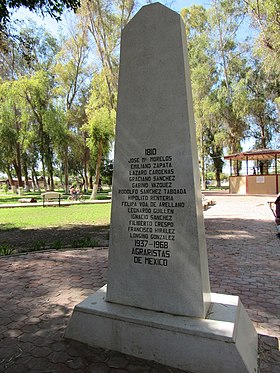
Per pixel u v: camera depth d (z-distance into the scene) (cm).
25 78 2406
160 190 259
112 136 2233
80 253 621
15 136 2788
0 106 2608
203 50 2941
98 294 295
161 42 263
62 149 2919
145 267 260
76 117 3253
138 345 239
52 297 378
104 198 2494
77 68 3055
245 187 2614
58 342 264
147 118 267
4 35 852
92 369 225
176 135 255
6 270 502
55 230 966
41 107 2547
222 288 397
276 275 452
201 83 2819
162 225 256
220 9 2866
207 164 4359
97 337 256
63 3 662
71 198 2316
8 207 1797
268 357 239
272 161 3425
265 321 302
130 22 278
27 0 622
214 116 2808
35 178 4503
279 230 754
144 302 259
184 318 239
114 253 274
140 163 269
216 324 229
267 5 1380
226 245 672
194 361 219
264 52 1541
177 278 247
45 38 2778
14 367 230
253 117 3048
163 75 262
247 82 2850
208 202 1636
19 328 294
